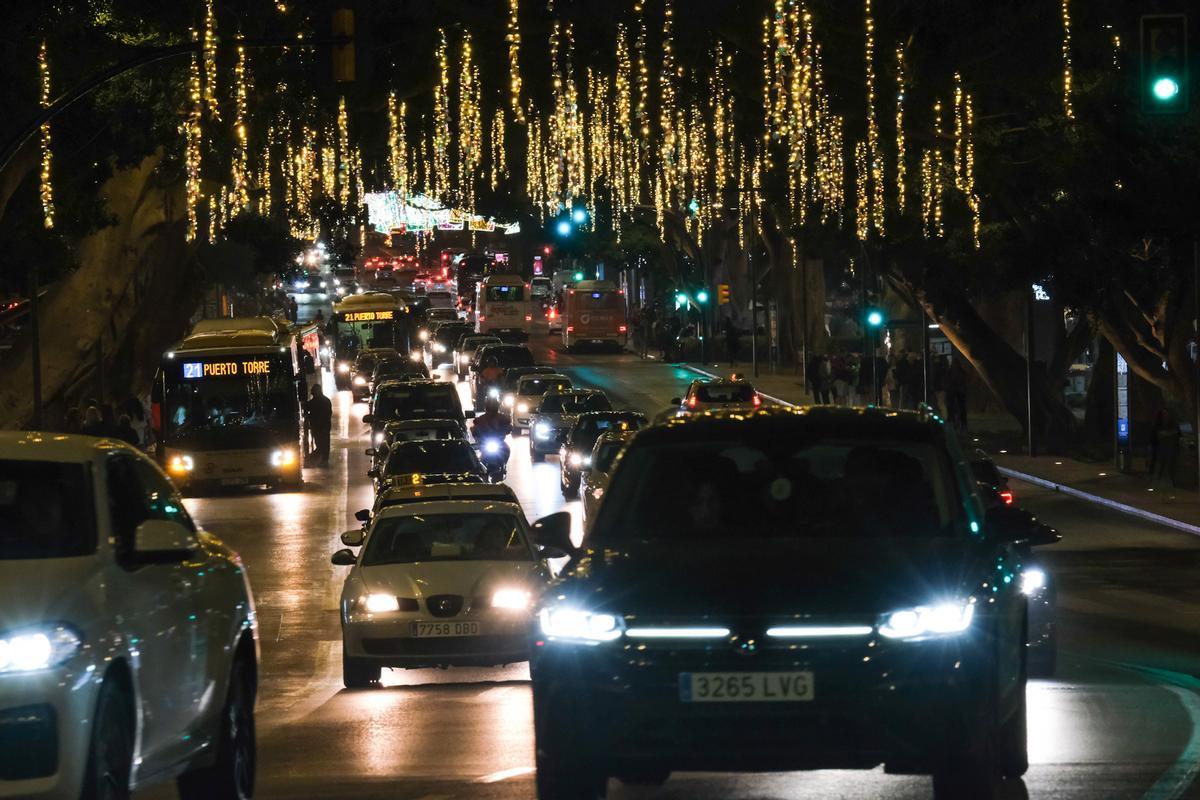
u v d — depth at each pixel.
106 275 83.25
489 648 33.22
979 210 90.62
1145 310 82.69
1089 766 19.30
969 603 14.71
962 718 14.34
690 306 182.12
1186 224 68.56
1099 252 77.94
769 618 14.31
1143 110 39.62
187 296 116.75
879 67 79.06
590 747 14.39
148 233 84.94
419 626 33.00
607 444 54.62
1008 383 101.38
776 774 18.94
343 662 33.81
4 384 82.25
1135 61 70.88
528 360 133.00
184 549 15.66
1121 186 71.50
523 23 82.88
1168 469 75.81
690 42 84.75
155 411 82.56
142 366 112.12
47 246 69.88
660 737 14.24
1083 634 37.41
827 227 96.44
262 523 69.56
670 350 178.75
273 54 74.12
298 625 44.12
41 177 61.47
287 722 26.27
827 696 14.12
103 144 67.19
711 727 14.19
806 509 16.30
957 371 109.12
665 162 111.12
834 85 82.75
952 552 15.49
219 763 17.83
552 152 117.81
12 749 13.37
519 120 85.00
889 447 16.89
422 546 35.62
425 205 173.00
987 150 84.00
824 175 88.19
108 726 14.42
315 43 43.31
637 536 16.20
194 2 64.56
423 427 74.00
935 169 87.69
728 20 80.56
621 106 88.81
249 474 81.44
